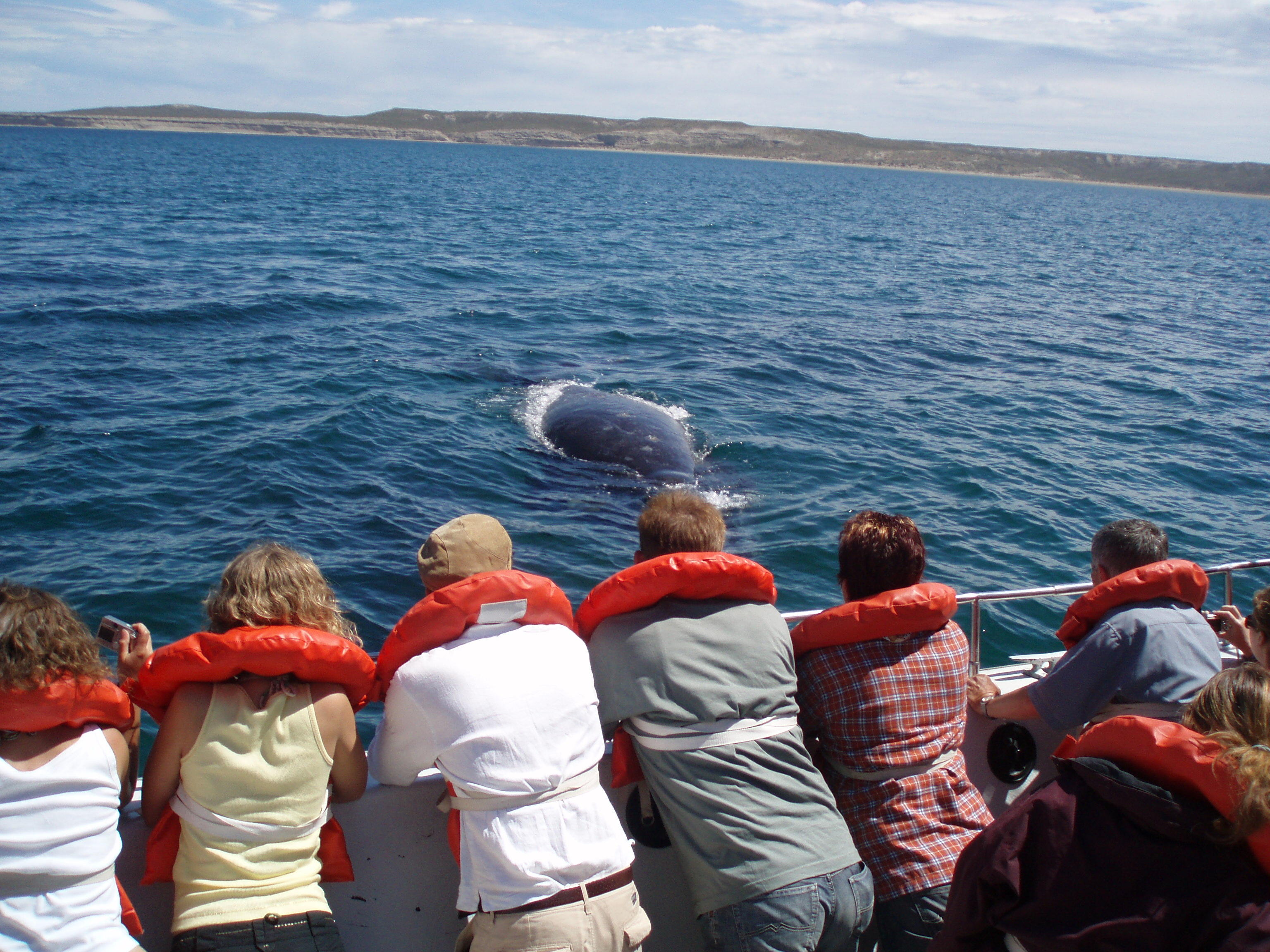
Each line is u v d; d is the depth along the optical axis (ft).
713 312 60.85
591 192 209.77
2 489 25.61
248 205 119.55
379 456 30.25
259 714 7.48
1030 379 47.47
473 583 8.19
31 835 6.85
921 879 8.96
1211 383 49.55
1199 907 6.89
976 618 11.32
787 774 8.62
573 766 8.00
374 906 8.66
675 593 8.95
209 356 40.40
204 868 7.35
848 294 73.00
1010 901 7.44
